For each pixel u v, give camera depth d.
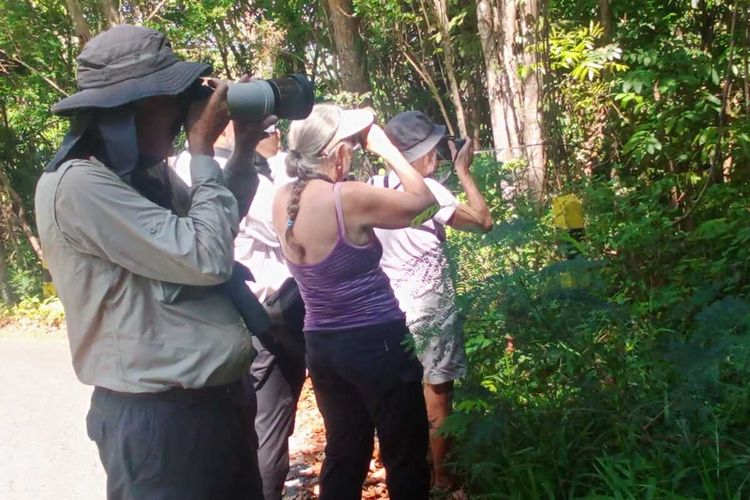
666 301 4.26
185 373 2.63
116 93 2.56
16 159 17.91
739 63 6.91
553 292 3.64
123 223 2.54
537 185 6.32
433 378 4.09
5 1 14.30
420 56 10.85
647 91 7.16
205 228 2.60
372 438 3.83
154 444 2.64
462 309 3.63
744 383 3.37
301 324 4.17
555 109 6.88
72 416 7.34
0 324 14.27
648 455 3.49
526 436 3.81
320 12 12.16
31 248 16.67
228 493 2.82
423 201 3.49
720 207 5.95
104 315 2.63
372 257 3.51
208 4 13.20
